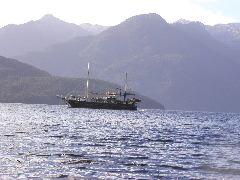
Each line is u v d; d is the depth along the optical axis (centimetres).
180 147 7519
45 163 5019
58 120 16588
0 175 4209
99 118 19612
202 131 12975
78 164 5025
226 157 6075
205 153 6594
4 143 7062
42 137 8569
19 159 5250
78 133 10088
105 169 4753
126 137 9375
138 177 4353
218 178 4416
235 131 13650
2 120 15125
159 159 5712
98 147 7056
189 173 4659
